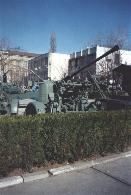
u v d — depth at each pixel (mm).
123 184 6059
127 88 29734
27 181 6070
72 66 64938
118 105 12133
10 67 52469
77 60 62531
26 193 5562
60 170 6535
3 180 5914
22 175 6156
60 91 10602
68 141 6957
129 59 51656
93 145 7488
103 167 7027
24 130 6273
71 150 7047
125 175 6535
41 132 6551
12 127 6121
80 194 5555
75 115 7234
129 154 8016
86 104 11094
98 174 6566
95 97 11477
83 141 7246
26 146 6316
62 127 6852
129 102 12391
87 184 6008
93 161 7246
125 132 8320
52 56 71188
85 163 7059
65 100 10844
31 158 6383
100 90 11469
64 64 70312
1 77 14914
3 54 48562
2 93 13320
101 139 7676
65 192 5625
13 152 6152
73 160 7113
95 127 7516
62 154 6879
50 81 11062
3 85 13719
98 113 7770
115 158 7652
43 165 6660
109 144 7898
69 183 6035
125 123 8320
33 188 5777
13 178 6004
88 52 57156
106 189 5797
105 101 11609
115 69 31656
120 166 7129
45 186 5879
